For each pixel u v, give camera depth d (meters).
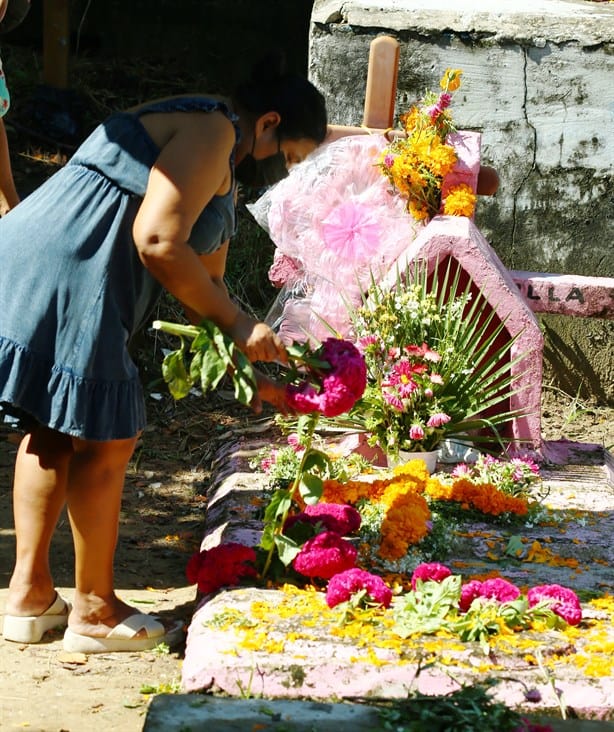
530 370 4.35
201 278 2.83
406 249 4.55
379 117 4.82
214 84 7.79
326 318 4.67
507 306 4.34
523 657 2.74
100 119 7.20
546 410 5.60
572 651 2.79
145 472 4.79
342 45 5.34
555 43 5.30
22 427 3.12
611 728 2.49
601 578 3.30
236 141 2.97
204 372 2.85
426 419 4.11
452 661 2.72
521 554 3.47
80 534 3.03
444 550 3.43
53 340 2.91
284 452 4.04
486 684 2.65
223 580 3.13
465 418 4.31
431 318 4.17
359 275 4.65
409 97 5.43
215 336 2.86
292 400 2.98
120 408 2.96
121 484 3.06
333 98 5.39
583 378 5.72
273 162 3.11
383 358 4.17
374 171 4.71
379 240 4.62
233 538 3.50
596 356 5.68
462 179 4.60
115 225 2.92
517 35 5.31
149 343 5.82
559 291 4.79
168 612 3.38
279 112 3.03
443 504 3.78
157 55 7.93
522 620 2.90
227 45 7.87
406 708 2.52
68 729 2.65
